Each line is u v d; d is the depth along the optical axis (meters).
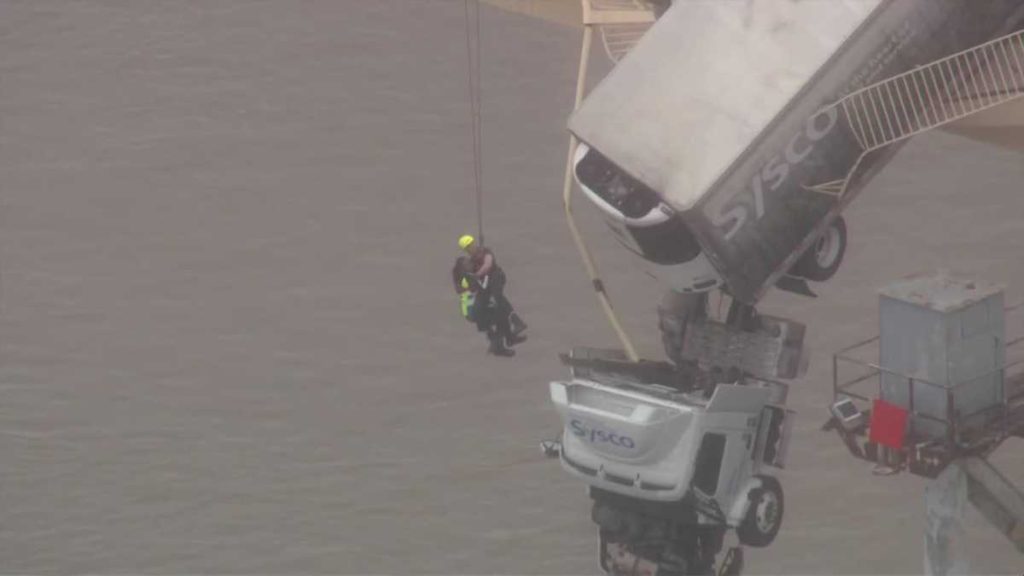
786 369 140.88
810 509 188.88
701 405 134.75
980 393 131.00
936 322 128.62
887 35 134.00
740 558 144.25
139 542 188.12
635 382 139.50
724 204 129.62
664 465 135.38
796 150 131.88
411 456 196.50
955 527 137.00
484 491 192.00
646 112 133.50
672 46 136.12
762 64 133.62
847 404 135.12
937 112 138.00
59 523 190.25
